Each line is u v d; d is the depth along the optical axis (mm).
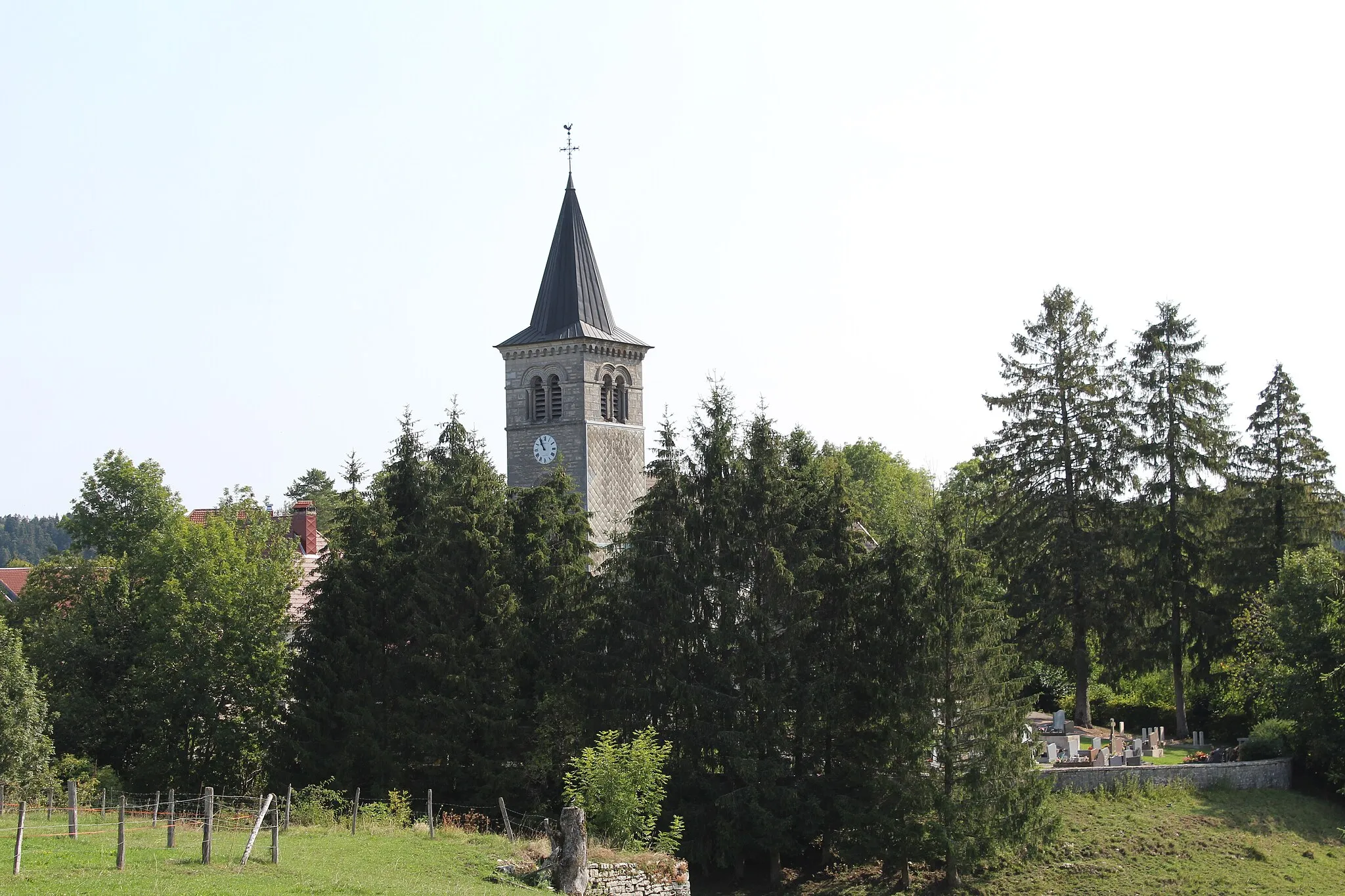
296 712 55062
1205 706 68938
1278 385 69250
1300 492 67812
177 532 63125
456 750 51938
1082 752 58812
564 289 77750
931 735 48188
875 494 118000
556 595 54906
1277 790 56969
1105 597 64312
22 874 27969
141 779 58688
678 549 52562
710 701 49688
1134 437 65938
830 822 50000
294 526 97438
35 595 74062
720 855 49406
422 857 36156
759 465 52406
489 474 56438
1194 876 48406
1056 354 67125
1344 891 48031
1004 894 47469
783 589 50656
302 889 29047
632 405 79625
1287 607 59719
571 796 43000
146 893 26688
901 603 49750
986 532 68188
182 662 59625
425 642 54031
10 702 50625
